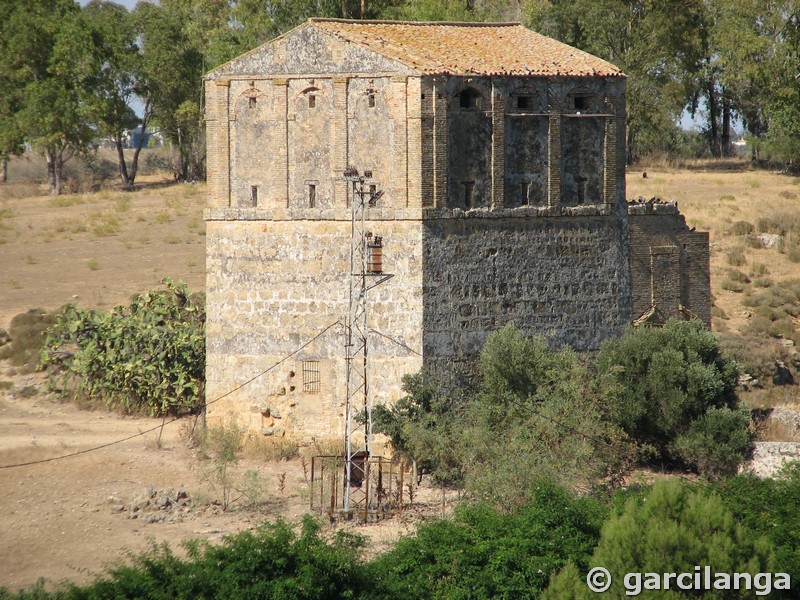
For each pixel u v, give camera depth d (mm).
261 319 138750
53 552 108312
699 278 149500
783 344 183875
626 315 145250
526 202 139000
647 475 132000
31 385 168250
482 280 136250
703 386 134375
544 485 106375
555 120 139375
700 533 89688
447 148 134125
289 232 137500
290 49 137250
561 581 90812
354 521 116625
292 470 132375
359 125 135000
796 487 108375
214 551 93500
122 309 171000
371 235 133375
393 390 134125
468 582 95812
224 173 140000
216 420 140875
